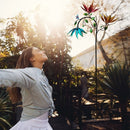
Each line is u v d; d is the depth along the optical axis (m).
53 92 5.05
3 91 3.50
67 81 5.30
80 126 3.60
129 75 3.19
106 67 3.70
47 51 5.23
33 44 5.33
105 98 3.39
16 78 1.01
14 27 5.46
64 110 4.70
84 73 5.50
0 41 5.43
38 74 1.26
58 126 3.78
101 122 3.89
